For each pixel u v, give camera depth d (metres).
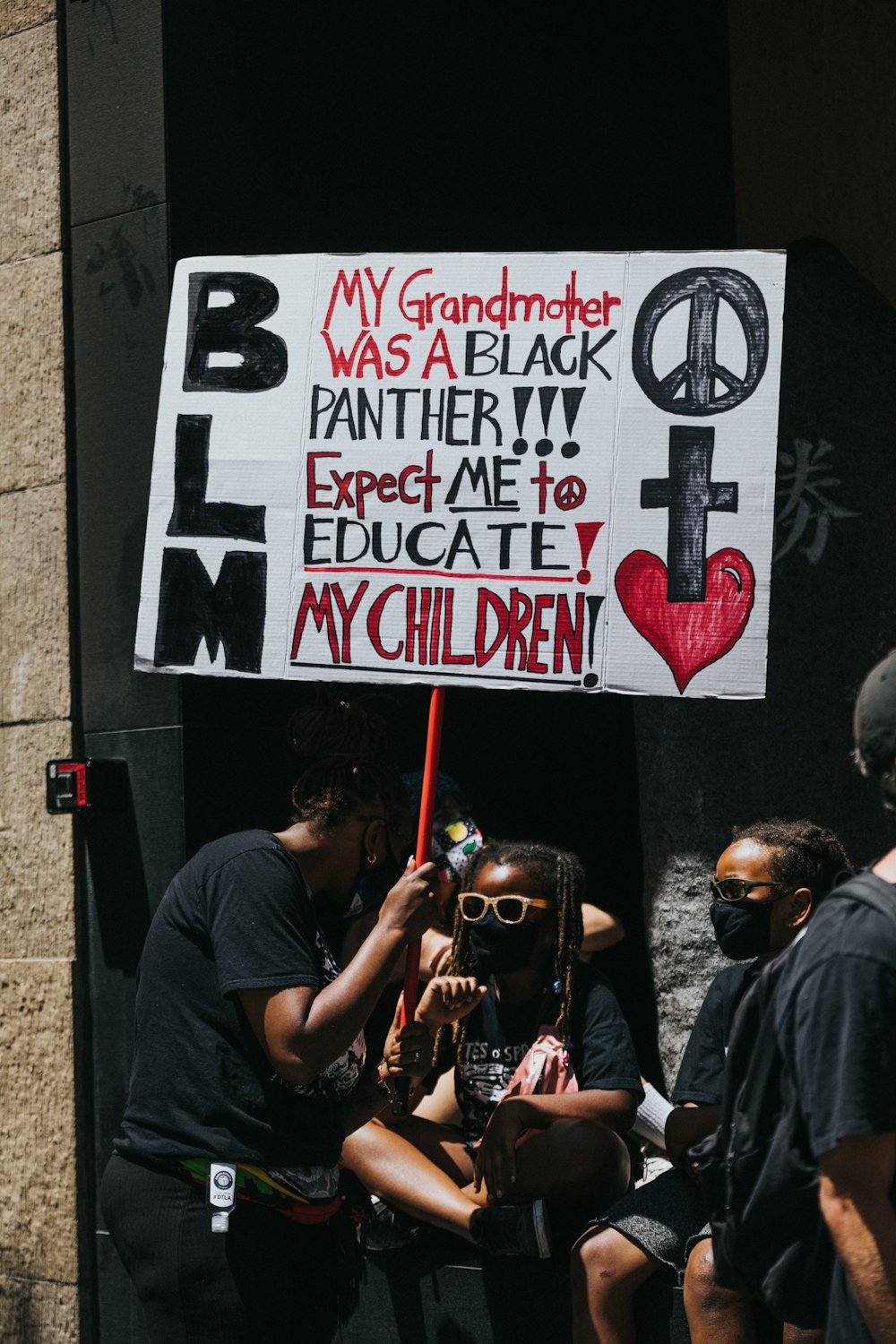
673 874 4.46
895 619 4.70
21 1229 4.22
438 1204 3.35
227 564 3.09
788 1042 1.86
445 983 2.95
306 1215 2.59
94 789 4.06
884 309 4.93
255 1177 2.52
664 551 2.93
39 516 4.31
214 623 3.08
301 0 4.47
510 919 3.37
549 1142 3.22
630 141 5.35
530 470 2.99
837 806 4.57
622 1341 3.00
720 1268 2.11
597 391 2.99
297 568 3.06
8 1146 4.27
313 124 4.48
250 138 4.30
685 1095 3.09
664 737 4.53
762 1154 1.99
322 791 2.74
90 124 4.26
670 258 2.99
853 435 4.75
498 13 5.04
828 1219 1.75
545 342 3.02
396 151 4.71
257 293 3.13
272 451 3.09
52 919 4.21
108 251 4.21
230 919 2.50
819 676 4.59
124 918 4.08
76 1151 4.11
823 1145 1.74
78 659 4.24
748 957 3.12
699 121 5.57
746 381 2.94
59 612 4.26
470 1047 3.52
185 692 4.01
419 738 4.71
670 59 5.50
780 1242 1.97
